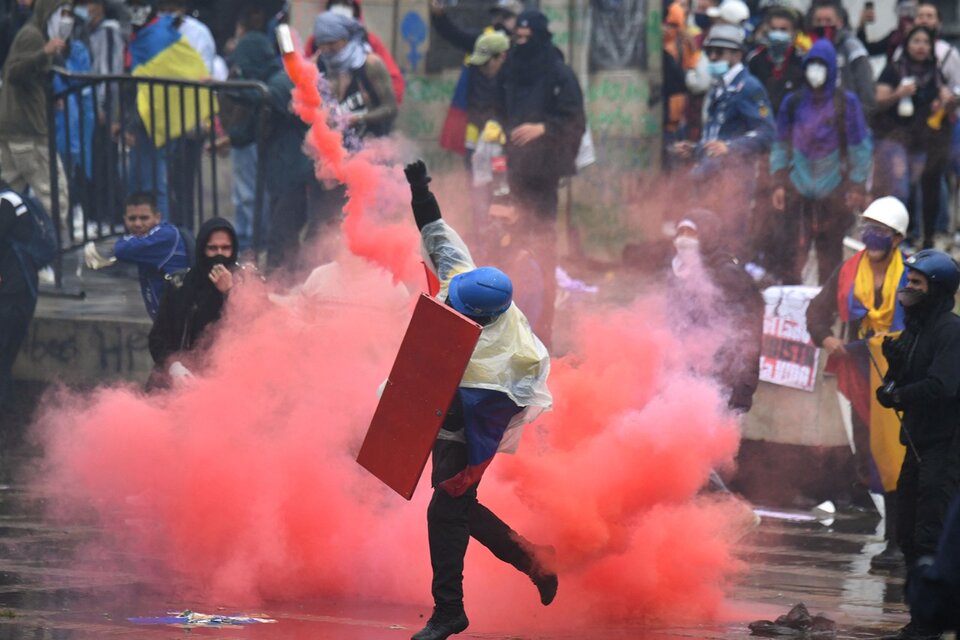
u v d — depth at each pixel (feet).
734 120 120.78
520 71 116.57
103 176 130.31
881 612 72.59
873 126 125.59
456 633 61.00
